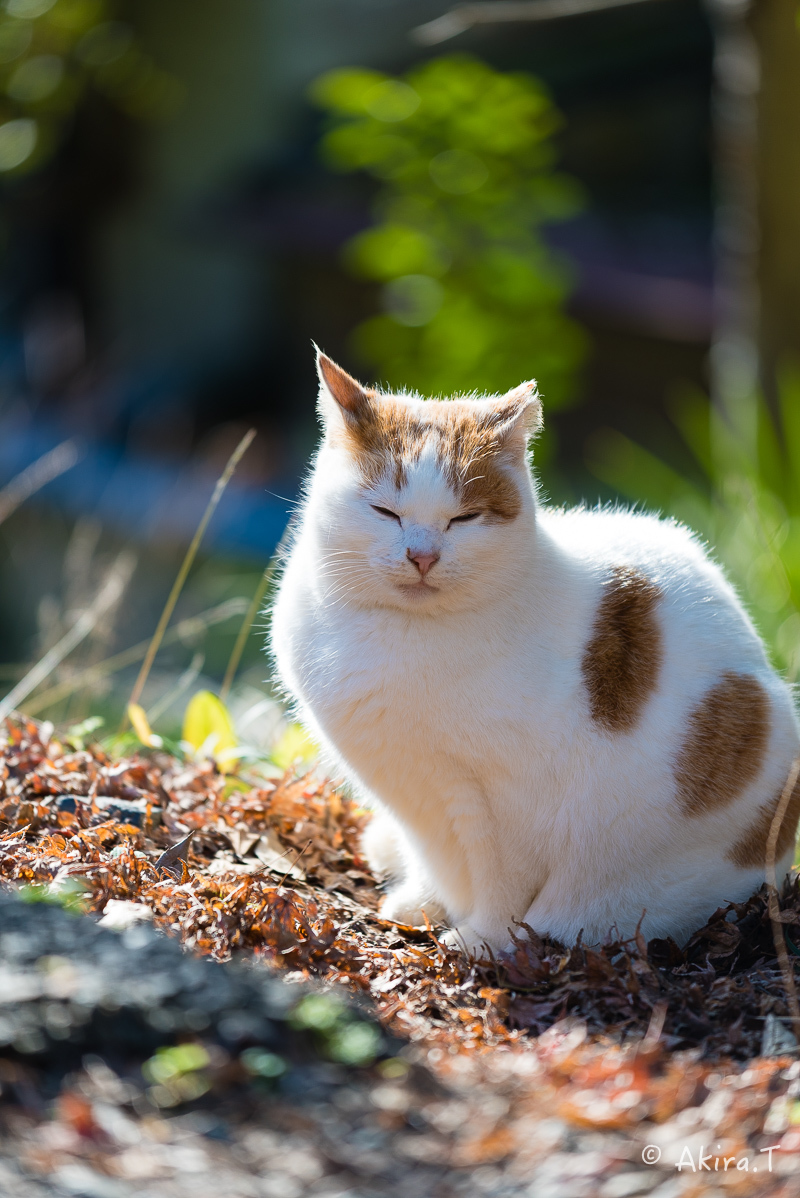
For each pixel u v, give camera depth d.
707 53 13.02
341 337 16.05
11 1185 1.76
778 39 7.11
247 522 12.15
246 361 16.91
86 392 14.38
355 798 4.25
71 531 10.88
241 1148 1.92
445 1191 1.90
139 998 2.09
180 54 15.64
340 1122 2.01
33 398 14.50
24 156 11.56
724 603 3.73
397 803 3.56
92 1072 1.98
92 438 13.70
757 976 3.10
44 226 16.98
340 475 3.47
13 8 11.20
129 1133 1.90
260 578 10.77
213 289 16.97
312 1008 2.25
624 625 3.46
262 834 3.96
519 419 3.48
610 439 13.55
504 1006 2.91
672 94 13.97
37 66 11.58
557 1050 2.52
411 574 3.26
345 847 4.21
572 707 3.35
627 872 3.51
